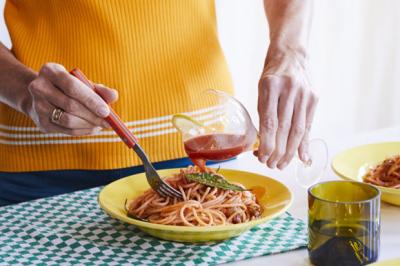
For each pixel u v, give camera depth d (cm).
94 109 125
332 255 106
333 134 352
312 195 108
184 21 165
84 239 124
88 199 146
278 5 162
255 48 304
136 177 145
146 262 114
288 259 113
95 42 159
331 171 158
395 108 366
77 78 128
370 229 106
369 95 357
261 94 136
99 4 156
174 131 166
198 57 169
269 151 132
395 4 348
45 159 164
